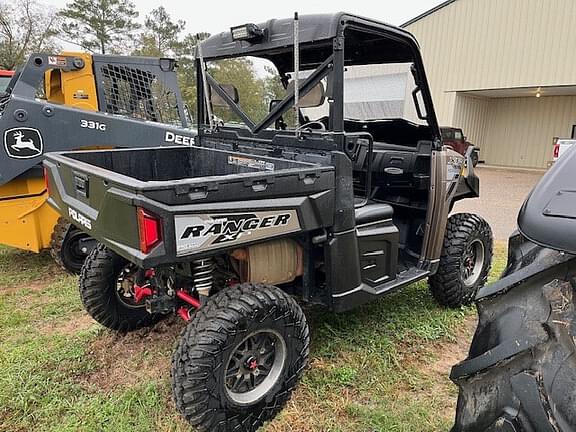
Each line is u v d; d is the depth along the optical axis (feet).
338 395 7.77
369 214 8.43
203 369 6.26
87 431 6.86
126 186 5.72
